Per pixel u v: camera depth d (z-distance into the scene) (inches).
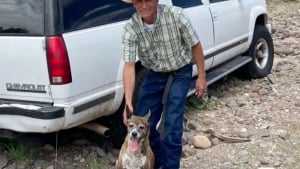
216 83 326.6
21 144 225.3
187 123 255.3
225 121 265.7
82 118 200.8
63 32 189.3
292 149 231.1
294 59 385.7
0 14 194.5
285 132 247.6
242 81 333.4
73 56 191.3
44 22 188.1
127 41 173.0
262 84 327.0
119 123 222.7
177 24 173.5
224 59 293.7
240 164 217.9
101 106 207.6
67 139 239.3
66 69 188.4
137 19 172.4
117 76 211.8
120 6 215.5
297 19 545.6
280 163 217.0
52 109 186.5
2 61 195.5
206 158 224.1
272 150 230.2
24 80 193.5
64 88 188.5
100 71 203.3
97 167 212.5
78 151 228.7
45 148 230.5
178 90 180.5
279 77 340.5
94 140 238.2
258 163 218.4
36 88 192.2
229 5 291.4
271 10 600.7
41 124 187.8
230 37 292.8
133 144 169.6
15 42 191.6
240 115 273.4
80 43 194.2
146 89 186.7
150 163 177.6
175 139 180.5
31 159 221.3
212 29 272.5
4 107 191.5
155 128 189.6
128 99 172.9
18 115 190.1
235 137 243.0
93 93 201.6
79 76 193.9
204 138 236.4
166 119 181.5
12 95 197.5
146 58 180.9
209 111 278.7
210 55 272.1
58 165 216.5
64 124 192.9
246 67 325.7
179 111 180.7
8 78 196.1
